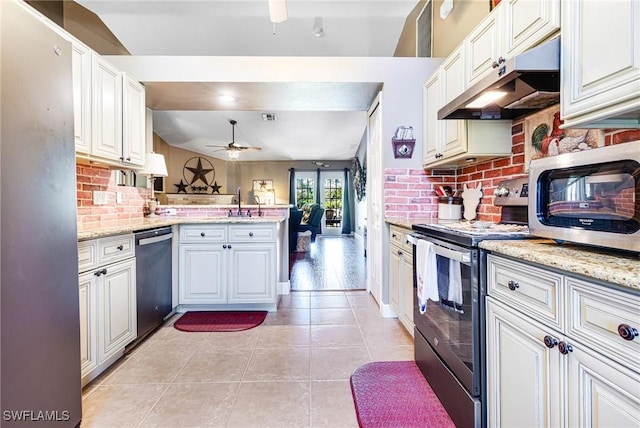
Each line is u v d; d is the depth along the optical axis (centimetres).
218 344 230
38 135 114
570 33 113
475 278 127
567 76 114
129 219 296
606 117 103
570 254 94
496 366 119
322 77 285
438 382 162
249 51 442
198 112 577
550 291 92
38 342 114
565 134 162
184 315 289
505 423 113
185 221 285
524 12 145
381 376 185
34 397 112
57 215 124
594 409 78
